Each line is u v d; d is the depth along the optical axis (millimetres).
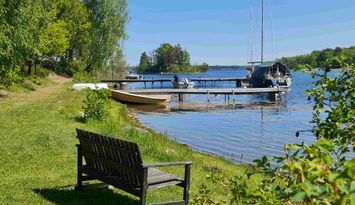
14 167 9828
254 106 46562
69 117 19359
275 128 28250
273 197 2580
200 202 4184
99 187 8375
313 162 2012
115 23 67562
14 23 23266
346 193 1623
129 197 8164
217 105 47531
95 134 7461
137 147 6539
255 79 75938
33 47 27250
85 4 66875
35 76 44719
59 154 11430
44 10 29406
